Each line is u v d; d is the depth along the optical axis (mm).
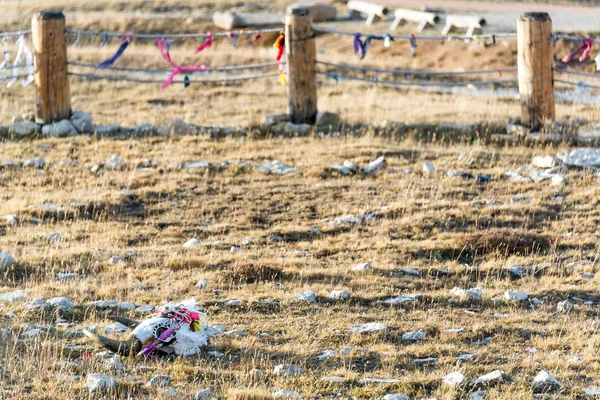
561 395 26312
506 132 64562
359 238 45094
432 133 64938
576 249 43375
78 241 44469
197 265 40406
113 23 122625
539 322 33781
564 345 30969
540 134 61594
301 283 38062
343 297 35906
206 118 71875
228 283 37844
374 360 29484
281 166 56688
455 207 49469
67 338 30812
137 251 42688
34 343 29391
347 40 112875
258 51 103500
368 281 38094
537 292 37344
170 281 38000
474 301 36156
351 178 54969
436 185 53188
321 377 27641
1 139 63812
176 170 56219
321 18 126625
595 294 37281
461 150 60125
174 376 27297
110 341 29406
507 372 28156
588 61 95375
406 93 85188
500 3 130000
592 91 84812
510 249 42938
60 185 53625
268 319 33562
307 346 30422
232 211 49688
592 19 113062
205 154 59875
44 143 62469
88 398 25156
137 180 54094
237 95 82188
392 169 56125
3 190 52875
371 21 121188
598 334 32281
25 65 64375
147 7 138625
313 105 66688
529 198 51000
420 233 45719
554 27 107438
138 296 35625
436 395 26312
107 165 57406
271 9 135375
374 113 71750
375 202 50500
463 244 43188
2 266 38656
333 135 64312
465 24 103125
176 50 103562
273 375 27875
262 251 43000
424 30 113375
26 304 33719
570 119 67562
